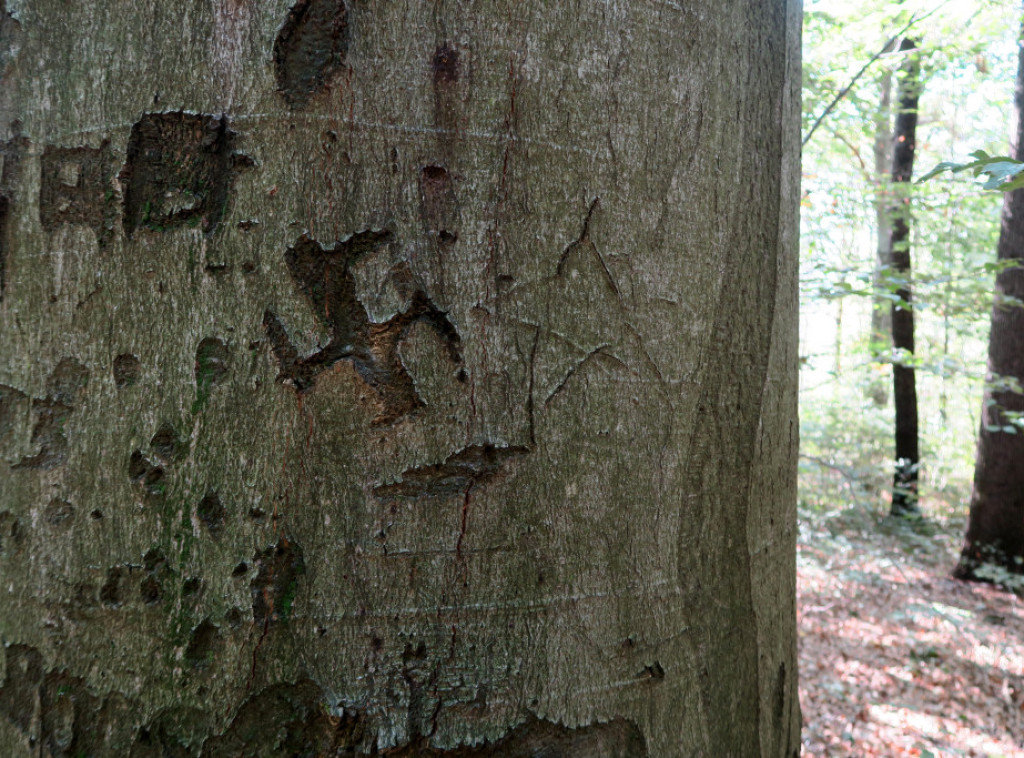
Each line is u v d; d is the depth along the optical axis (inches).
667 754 36.6
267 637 31.7
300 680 31.7
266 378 31.4
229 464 31.5
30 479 33.0
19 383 33.1
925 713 173.8
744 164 39.7
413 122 31.5
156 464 31.8
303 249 31.4
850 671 194.4
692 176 36.6
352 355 31.8
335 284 31.7
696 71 36.6
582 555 34.2
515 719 33.1
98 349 32.1
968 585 271.9
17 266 33.0
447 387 32.3
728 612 39.7
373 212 31.5
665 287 35.9
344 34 31.1
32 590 33.2
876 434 408.5
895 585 263.7
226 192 31.4
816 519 319.0
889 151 404.5
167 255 31.5
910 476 356.5
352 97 31.2
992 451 276.8
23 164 32.8
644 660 35.9
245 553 31.6
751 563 41.1
